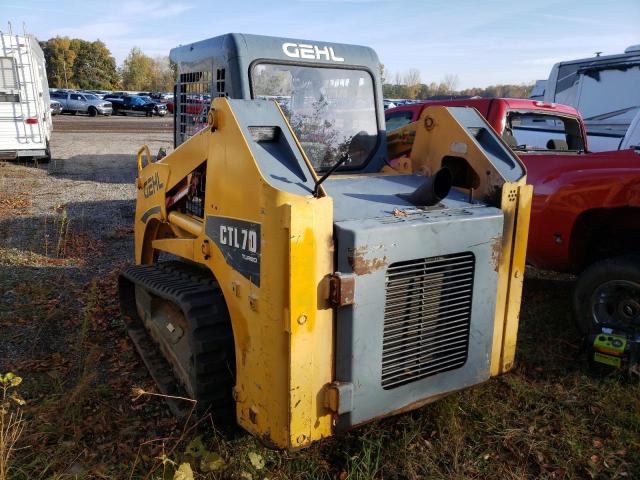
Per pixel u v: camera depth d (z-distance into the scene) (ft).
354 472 9.20
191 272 12.02
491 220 9.32
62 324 15.60
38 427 10.52
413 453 9.98
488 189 9.95
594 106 31.99
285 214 7.49
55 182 38.83
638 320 12.62
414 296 8.75
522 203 9.89
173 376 11.68
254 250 8.17
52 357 13.65
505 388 12.29
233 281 8.81
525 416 11.24
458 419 10.81
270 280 7.84
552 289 18.49
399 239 8.23
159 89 287.48
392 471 9.61
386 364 8.69
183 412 10.52
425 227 8.48
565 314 16.28
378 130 12.17
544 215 15.20
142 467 9.63
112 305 16.93
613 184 13.71
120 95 143.43
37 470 9.53
